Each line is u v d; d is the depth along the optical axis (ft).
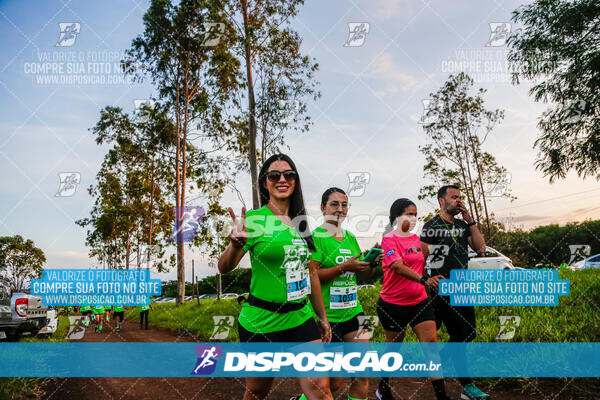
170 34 66.13
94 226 89.10
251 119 49.62
